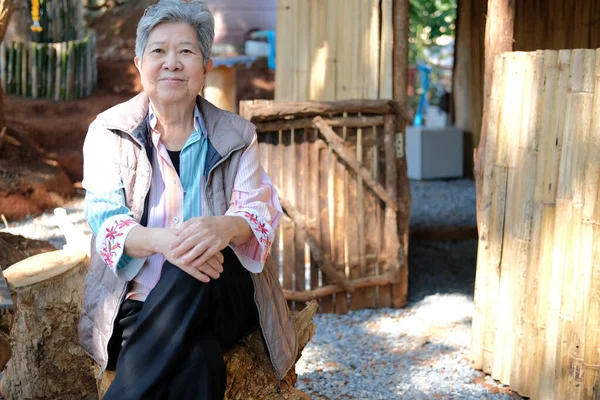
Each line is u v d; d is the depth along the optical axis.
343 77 4.86
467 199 8.18
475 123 9.33
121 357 2.28
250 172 2.52
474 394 3.56
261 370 2.65
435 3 12.24
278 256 4.70
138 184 2.45
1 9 4.93
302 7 4.96
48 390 3.19
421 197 8.33
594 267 3.09
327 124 4.50
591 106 3.06
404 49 4.64
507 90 3.50
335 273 4.64
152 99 2.47
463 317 4.71
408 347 4.19
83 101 9.67
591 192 3.06
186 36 2.42
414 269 5.78
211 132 2.53
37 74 9.67
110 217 2.40
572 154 3.13
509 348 3.58
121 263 2.40
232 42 6.60
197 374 2.28
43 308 3.10
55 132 8.56
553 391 3.28
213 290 2.38
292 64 5.05
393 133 4.64
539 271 3.37
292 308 4.75
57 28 10.84
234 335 2.53
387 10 4.64
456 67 9.54
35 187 7.10
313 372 3.85
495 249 3.64
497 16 3.75
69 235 3.66
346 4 4.79
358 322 4.61
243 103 4.44
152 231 2.34
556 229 3.23
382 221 4.76
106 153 2.45
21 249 4.65
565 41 6.98
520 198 3.45
